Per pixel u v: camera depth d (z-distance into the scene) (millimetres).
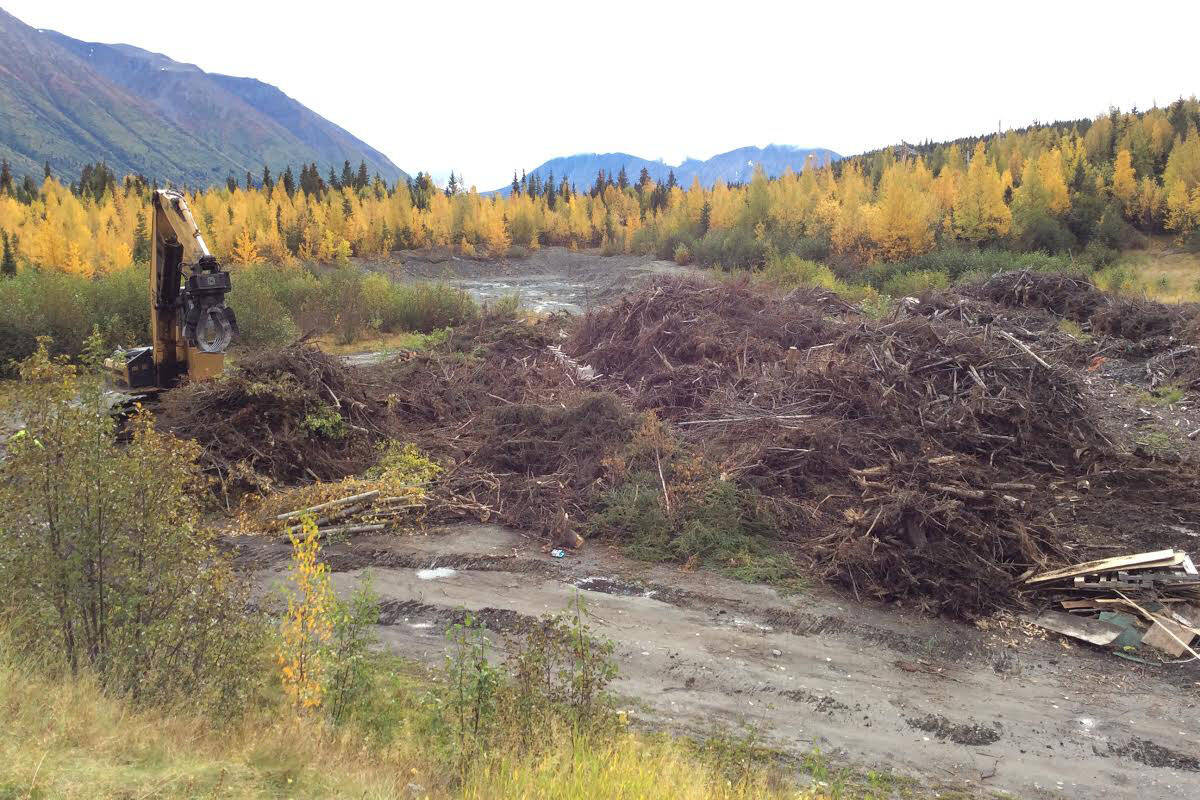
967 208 49875
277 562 9477
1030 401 13000
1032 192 50688
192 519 5516
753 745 6023
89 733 4051
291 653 5551
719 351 17031
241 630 5402
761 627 8250
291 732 4691
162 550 5199
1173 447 13680
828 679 7234
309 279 32969
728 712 6629
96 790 3523
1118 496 11492
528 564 9734
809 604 8781
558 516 10766
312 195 73562
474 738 4941
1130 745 6270
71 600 4961
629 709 6562
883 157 87188
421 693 6328
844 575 9195
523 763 4691
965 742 6293
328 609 5805
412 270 66812
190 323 12477
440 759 4852
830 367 14156
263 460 11984
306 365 13500
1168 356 18234
